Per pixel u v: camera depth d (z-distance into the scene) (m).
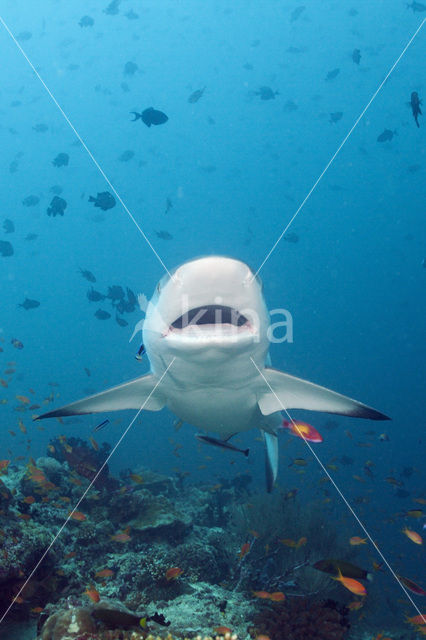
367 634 7.63
